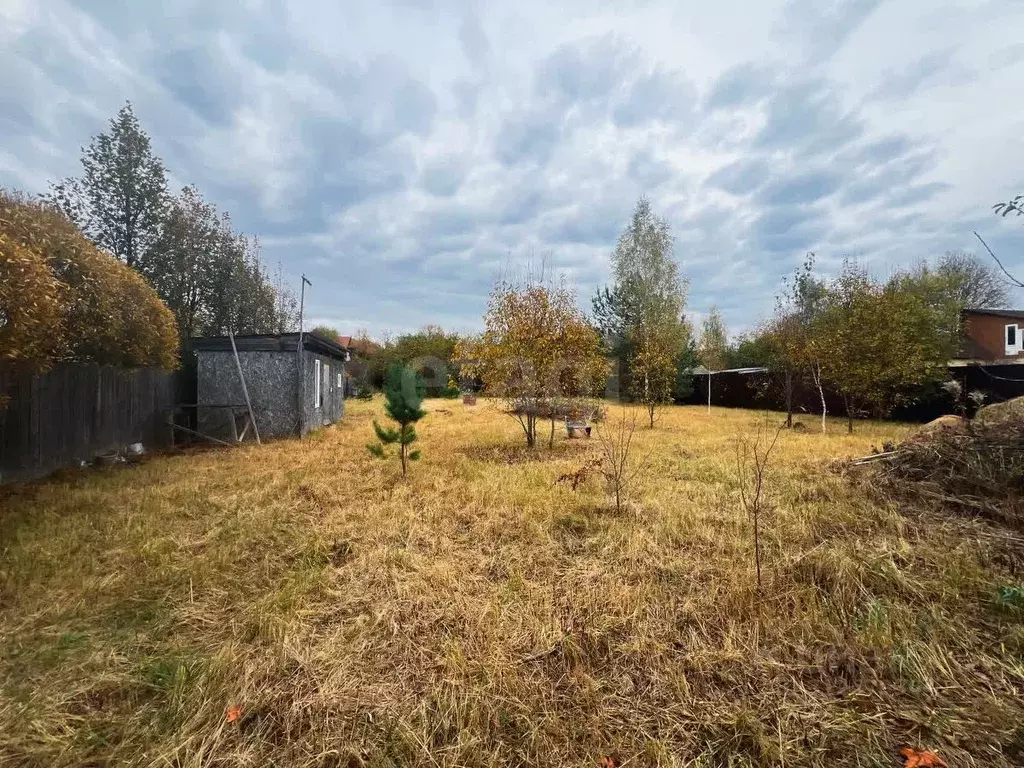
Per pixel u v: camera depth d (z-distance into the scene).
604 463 6.44
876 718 1.86
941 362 11.81
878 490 4.59
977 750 1.71
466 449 8.45
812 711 1.91
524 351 8.57
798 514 4.15
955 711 1.88
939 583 2.79
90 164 10.89
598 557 3.48
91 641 2.46
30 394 6.15
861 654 2.25
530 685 2.10
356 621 2.64
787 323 13.30
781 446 8.15
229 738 1.82
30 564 3.31
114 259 7.18
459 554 3.56
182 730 1.82
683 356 21.44
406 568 3.34
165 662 2.25
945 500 4.21
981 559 3.09
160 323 7.77
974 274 23.70
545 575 3.21
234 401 10.66
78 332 6.24
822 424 12.35
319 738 1.80
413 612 2.74
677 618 2.63
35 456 6.22
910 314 11.24
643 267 22.67
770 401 18.53
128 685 2.11
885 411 12.72
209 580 3.14
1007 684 2.02
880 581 2.88
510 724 1.89
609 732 1.84
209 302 14.34
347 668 2.22
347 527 4.15
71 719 1.91
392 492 5.27
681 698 2.01
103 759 1.73
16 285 4.05
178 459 7.68
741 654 2.27
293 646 2.38
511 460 7.41
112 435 7.88
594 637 2.42
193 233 13.17
